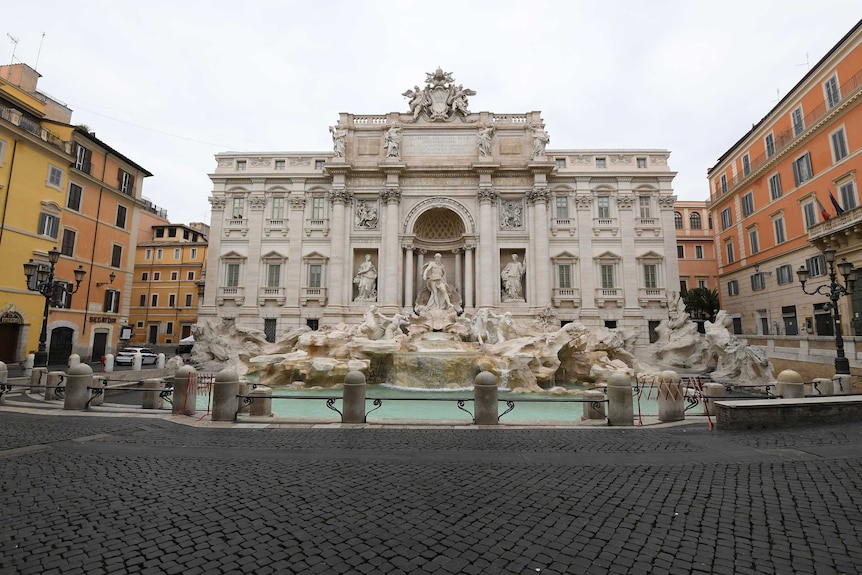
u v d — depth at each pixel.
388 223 41.25
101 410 13.98
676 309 38.09
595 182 42.88
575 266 41.72
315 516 5.99
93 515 5.96
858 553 4.94
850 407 12.17
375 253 42.81
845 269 18.42
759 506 6.32
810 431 11.09
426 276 36.31
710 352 30.17
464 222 41.91
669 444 10.01
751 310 41.72
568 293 41.38
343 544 5.18
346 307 40.59
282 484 7.31
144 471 7.96
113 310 38.88
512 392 22.89
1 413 13.38
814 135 32.69
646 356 36.97
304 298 41.47
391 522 5.80
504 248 41.41
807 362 25.27
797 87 33.97
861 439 10.14
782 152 36.12
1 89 30.66
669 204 42.25
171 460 8.68
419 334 30.75
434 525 5.70
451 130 43.38
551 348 26.33
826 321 31.73
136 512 6.08
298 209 43.03
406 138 43.44
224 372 12.79
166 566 4.66
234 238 43.03
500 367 23.97
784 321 36.91
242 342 37.28
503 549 5.06
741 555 4.91
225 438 10.53
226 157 44.47
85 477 7.58
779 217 37.38
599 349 30.81
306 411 17.41
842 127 30.03
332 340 28.09
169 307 63.44
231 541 5.23
